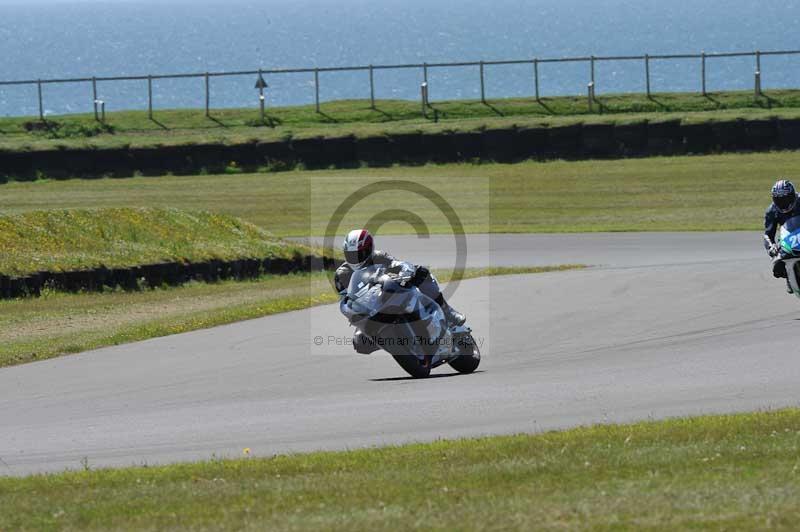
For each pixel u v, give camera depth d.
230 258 90.06
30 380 45.81
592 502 22.38
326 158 165.62
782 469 24.64
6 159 160.12
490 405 37.88
